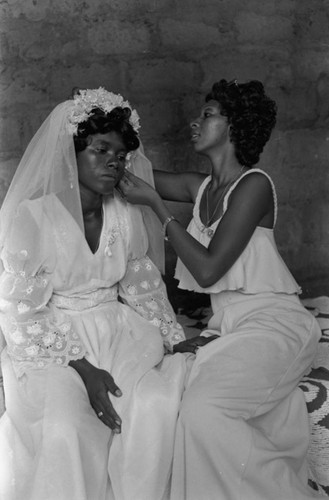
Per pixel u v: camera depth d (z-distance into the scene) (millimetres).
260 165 5012
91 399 2799
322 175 5238
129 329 3105
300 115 5086
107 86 4340
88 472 2666
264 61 4898
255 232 3193
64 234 2932
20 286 2879
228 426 2744
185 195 3516
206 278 3086
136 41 4402
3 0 3936
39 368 2873
